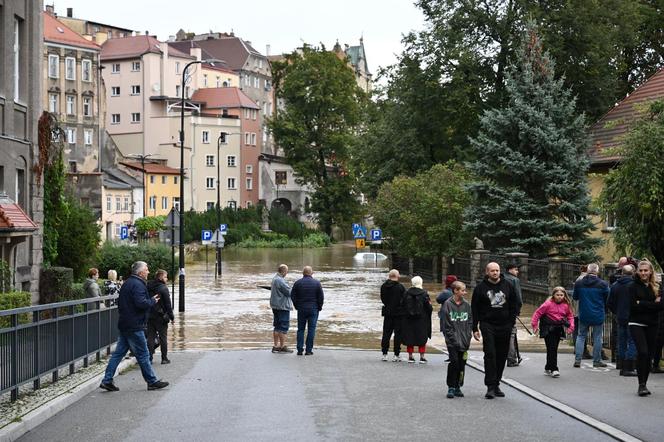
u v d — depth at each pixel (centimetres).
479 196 4194
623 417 1297
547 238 3938
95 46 10262
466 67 5378
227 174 13162
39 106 3128
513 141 4159
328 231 11781
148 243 5425
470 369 1961
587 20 5141
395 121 6069
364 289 4825
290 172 14175
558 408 1377
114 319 2161
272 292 2305
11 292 2355
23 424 1194
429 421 1280
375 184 6216
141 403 1447
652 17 5738
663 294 1516
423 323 2073
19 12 2952
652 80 4497
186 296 4350
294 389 1605
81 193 9000
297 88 11344
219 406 1412
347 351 2373
